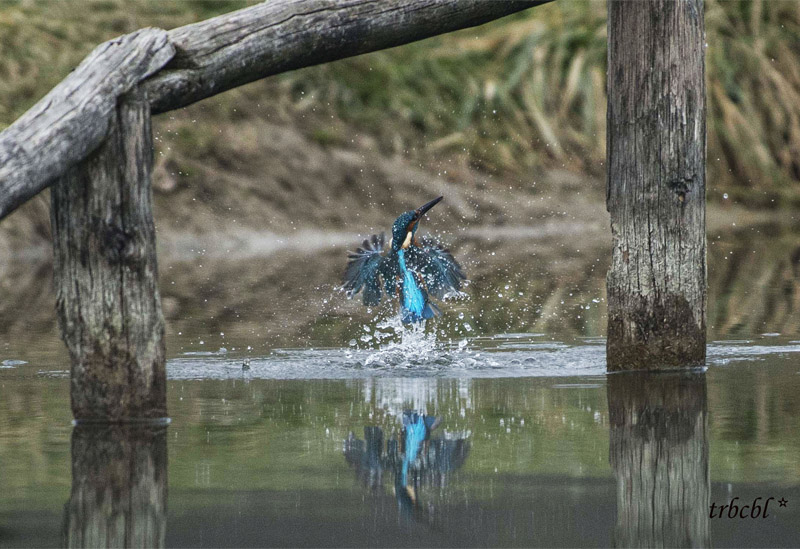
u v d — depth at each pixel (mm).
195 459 10289
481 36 44250
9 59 35031
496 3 13688
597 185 40125
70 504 8938
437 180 38344
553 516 8633
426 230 36625
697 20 14055
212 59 11750
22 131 10242
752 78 44125
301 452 10555
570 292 24719
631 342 14797
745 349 16516
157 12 38719
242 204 35469
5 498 9086
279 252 32938
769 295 23750
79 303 11609
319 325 20047
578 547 7961
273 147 37188
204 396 13445
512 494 9195
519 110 41812
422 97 41188
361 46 12883
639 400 12789
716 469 9812
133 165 11297
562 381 14219
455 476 9688
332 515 8672
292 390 13844
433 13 13219
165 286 25906
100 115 10781
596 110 41875
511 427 11516
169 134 36344
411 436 11156
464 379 14570
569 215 38406
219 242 34219
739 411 12102
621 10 14203
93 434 11273
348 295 15719
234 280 26922
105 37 37344
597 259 31125
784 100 43844
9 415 12195
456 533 8242
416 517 8586
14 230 32219
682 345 14711
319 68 40500
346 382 14453
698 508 8812
